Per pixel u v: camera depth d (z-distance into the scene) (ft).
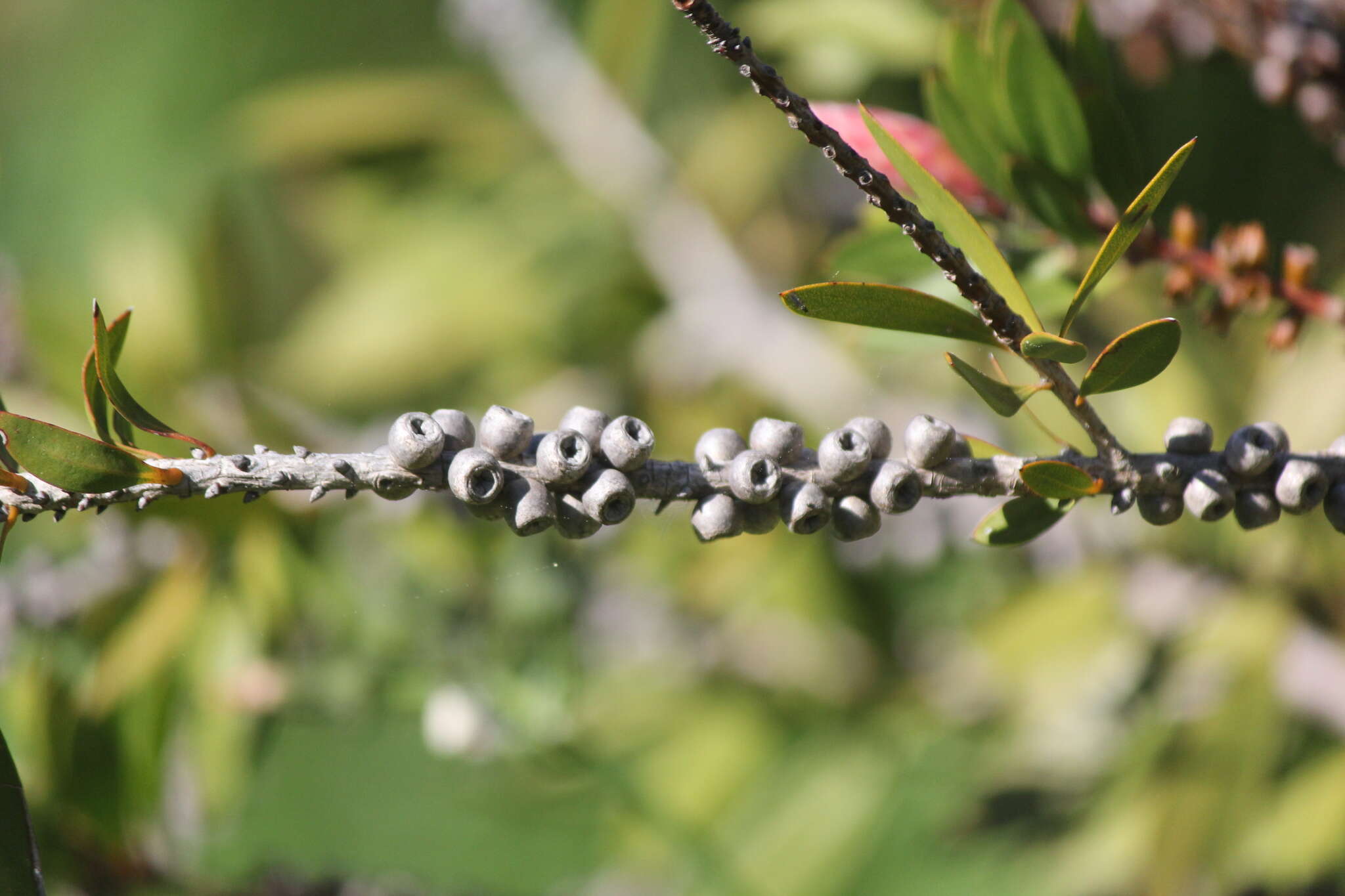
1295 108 3.04
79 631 2.62
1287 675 3.12
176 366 3.44
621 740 4.07
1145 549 3.35
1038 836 3.67
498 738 2.87
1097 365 1.99
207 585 2.62
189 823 2.81
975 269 2.02
